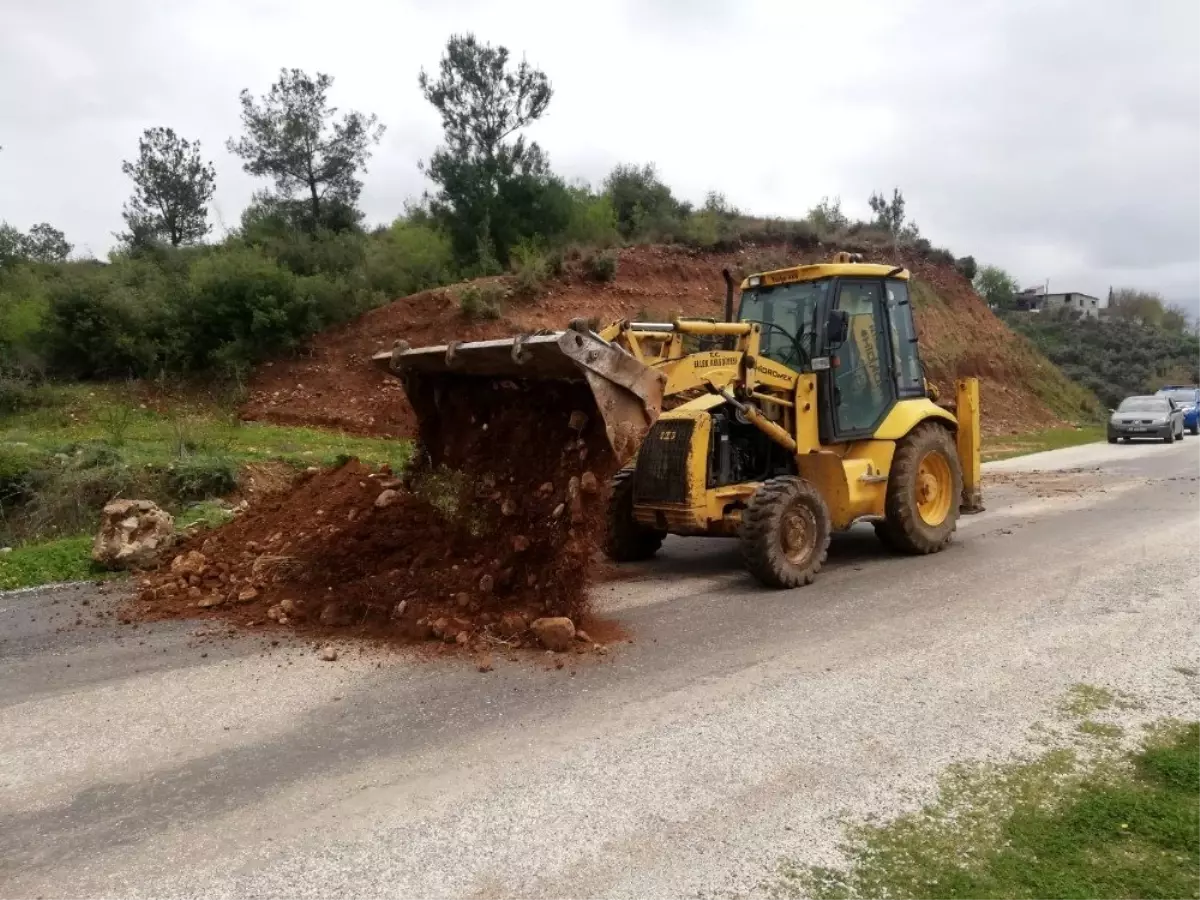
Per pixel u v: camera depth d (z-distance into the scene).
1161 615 6.56
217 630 6.60
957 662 5.69
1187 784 4.00
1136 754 4.33
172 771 4.39
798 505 7.86
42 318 18.39
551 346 6.01
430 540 7.05
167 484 11.02
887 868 3.41
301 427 16.53
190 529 9.27
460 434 7.46
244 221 24.27
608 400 6.09
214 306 18.81
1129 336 53.06
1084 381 44.47
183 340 18.66
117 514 8.65
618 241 24.33
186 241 27.47
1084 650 5.85
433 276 21.53
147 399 17.62
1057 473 16.47
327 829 3.80
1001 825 3.71
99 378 18.48
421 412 7.67
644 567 8.84
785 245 28.00
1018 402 31.19
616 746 4.54
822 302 8.58
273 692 5.38
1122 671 5.45
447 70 23.30
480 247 22.22
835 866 3.44
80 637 6.57
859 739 4.57
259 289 19.00
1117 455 20.09
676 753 4.45
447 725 4.86
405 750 4.55
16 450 11.52
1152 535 9.60
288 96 24.77
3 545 9.88
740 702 5.09
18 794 4.20
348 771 4.34
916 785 4.07
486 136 23.50
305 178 25.05
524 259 21.67
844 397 8.70
